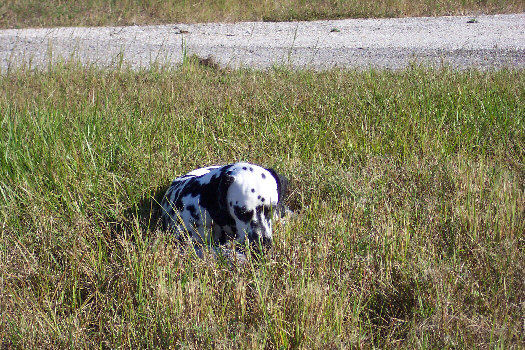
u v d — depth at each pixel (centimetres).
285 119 925
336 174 741
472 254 583
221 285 543
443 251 594
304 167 758
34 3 2247
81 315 519
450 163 756
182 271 549
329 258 579
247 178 585
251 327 480
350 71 1252
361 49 1623
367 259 564
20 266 575
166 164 755
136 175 744
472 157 815
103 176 737
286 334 470
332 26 1927
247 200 578
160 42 1786
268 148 833
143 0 2228
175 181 695
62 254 601
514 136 864
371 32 1825
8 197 696
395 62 1470
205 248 588
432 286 526
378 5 2097
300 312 485
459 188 703
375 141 852
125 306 516
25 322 494
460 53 1526
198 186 632
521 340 470
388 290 542
